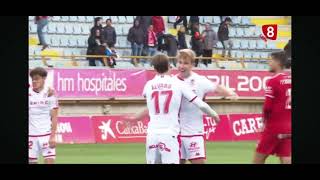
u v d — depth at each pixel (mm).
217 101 67188
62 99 60781
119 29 76812
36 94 29969
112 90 63219
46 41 72750
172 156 25234
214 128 64062
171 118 25297
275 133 28203
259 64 82062
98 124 60469
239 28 82312
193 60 28953
